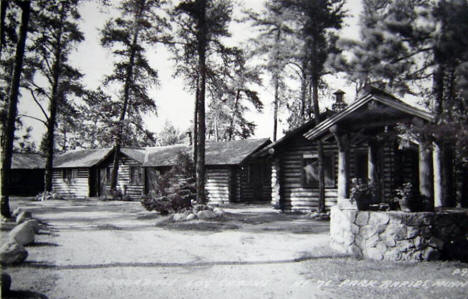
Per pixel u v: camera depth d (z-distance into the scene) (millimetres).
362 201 9164
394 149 16781
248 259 8539
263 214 18875
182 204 17875
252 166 29922
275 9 19188
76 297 5594
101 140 31078
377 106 9586
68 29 28172
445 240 8133
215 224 14570
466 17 6297
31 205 24578
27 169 39531
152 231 13203
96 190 35844
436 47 6762
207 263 8117
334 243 9484
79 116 33812
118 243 10617
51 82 29656
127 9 27188
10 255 7387
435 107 7930
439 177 13234
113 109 30484
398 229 8203
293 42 18391
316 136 11367
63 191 37656
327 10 16859
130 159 33812
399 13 7270
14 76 15078
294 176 20078
